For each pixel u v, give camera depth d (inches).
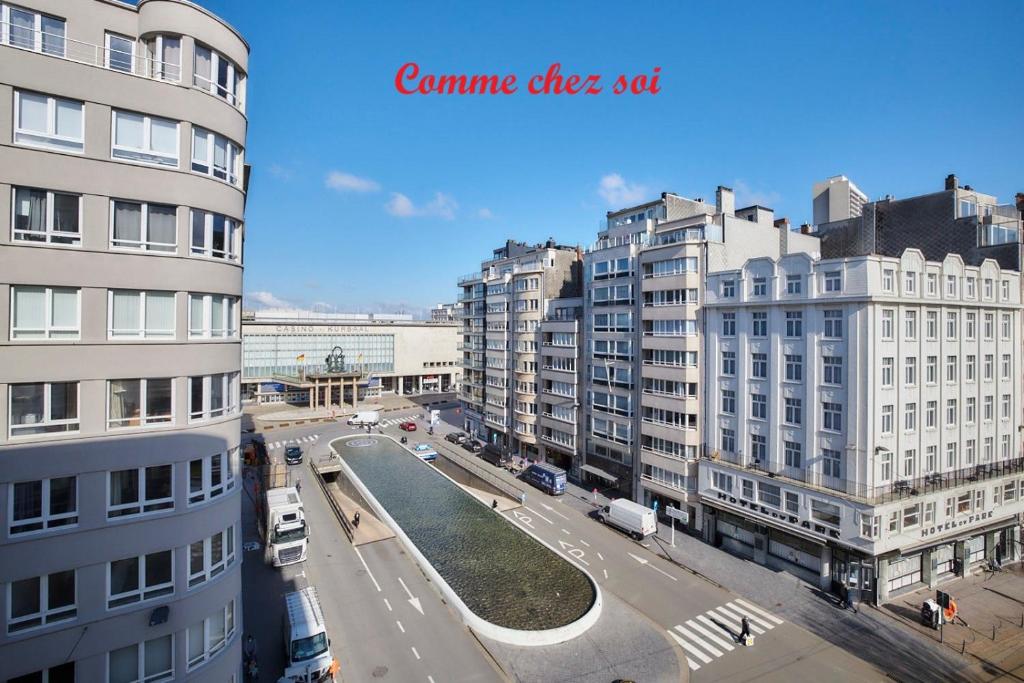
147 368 660.1
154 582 660.1
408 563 1515.7
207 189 708.7
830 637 1176.8
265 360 4210.1
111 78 644.7
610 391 2034.9
